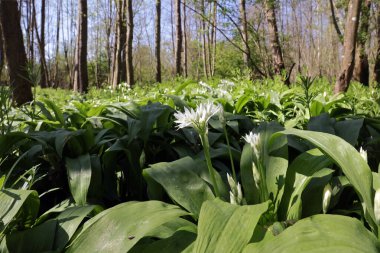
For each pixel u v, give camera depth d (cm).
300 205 169
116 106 317
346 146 157
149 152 288
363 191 141
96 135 291
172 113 324
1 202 175
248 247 131
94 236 156
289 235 131
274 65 1355
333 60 3966
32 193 184
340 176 198
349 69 895
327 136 165
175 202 192
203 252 133
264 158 202
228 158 268
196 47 4269
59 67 5266
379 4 1548
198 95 569
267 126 231
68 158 240
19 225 196
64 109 451
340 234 127
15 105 495
